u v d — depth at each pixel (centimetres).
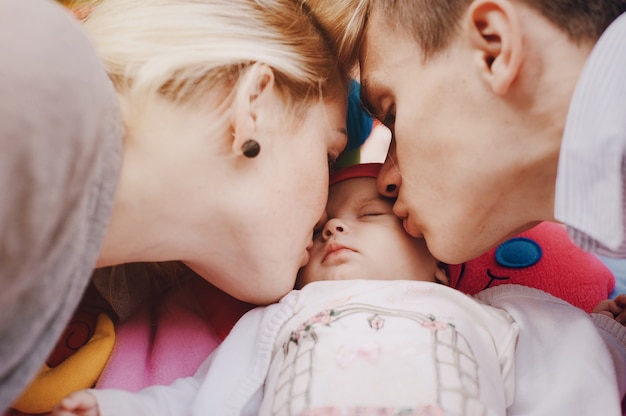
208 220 72
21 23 45
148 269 93
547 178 71
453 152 73
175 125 68
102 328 86
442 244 80
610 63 61
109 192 56
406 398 64
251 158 72
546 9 64
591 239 67
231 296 92
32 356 51
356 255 87
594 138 61
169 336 88
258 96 73
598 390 73
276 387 70
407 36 75
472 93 70
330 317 74
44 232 46
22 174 43
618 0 65
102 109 52
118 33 71
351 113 96
